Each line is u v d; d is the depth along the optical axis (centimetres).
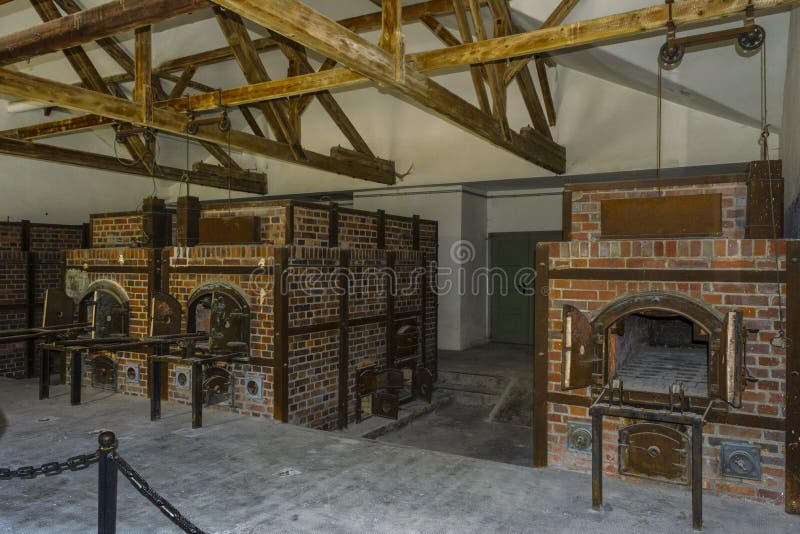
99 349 532
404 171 995
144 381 626
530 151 732
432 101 509
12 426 511
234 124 1101
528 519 328
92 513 340
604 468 386
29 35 399
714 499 349
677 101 727
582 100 828
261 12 321
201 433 492
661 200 374
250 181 1112
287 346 539
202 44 816
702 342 539
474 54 484
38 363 870
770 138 699
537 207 1034
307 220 590
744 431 344
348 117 1039
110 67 884
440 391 805
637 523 322
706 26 479
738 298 344
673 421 320
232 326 551
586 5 497
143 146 982
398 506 346
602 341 376
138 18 354
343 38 378
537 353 405
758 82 527
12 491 370
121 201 1161
